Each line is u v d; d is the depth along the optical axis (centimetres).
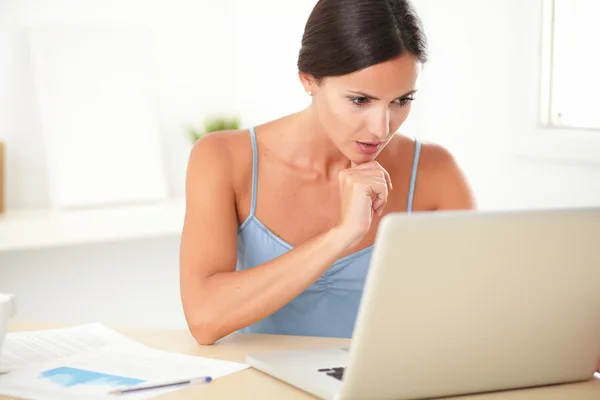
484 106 370
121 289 429
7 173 408
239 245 212
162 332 188
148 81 415
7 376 152
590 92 352
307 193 206
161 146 415
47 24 407
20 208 411
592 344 144
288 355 160
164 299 435
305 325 208
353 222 176
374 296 125
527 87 352
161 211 389
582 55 350
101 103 405
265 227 206
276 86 426
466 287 129
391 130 175
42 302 421
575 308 138
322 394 137
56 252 420
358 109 169
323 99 173
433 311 129
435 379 135
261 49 428
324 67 168
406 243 123
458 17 378
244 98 436
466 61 377
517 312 134
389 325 127
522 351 139
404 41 164
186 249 194
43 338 179
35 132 409
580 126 348
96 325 190
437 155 217
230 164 202
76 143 400
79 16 414
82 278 424
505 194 367
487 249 127
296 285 178
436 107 393
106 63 407
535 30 347
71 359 163
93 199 401
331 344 178
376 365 130
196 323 179
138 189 409
